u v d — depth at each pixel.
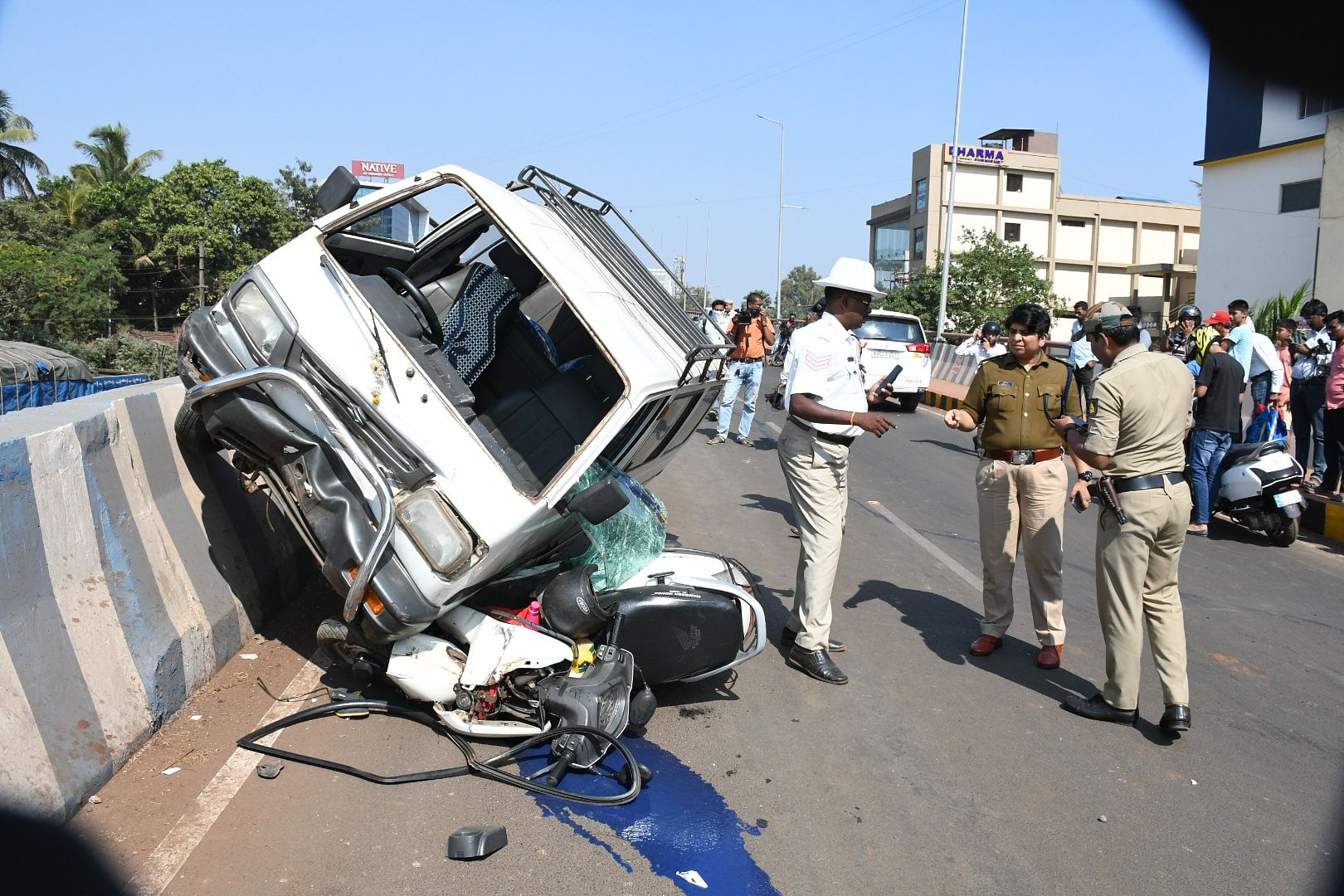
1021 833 3.86
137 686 3.88
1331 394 10.00
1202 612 6.93
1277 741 4.88
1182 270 55.91
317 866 3.23
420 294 4.79
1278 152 25.61
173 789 3.60
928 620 6.48
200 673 4.41
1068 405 5.60
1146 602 4.91
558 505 4.09
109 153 55.88
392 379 4.12
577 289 4.20
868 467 12.40
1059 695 5.32
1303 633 6.56
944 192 63.47
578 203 5.48
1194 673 5.76
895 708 5.01
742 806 3.89
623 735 4.44
